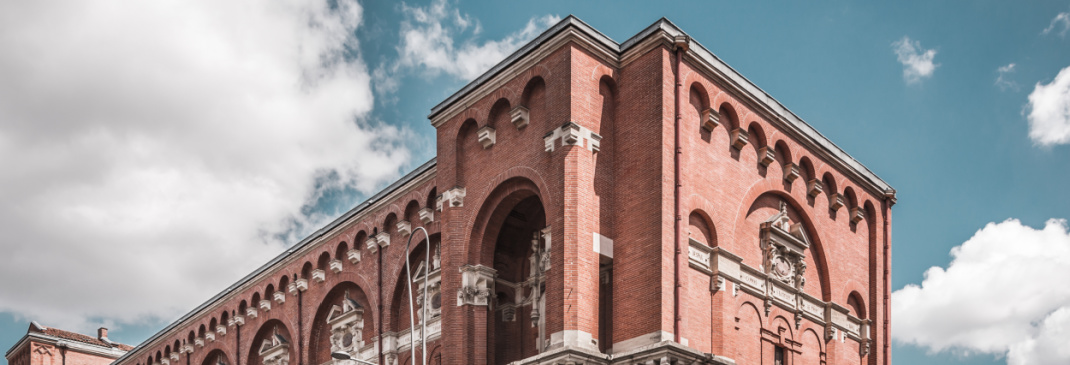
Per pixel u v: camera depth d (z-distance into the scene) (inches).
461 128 1648.6
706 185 1489.9
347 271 2108.8
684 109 1472.7
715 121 1521.9
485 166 1589.6
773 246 1621.6
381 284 1985.7
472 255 1571.1
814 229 1727.4
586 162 1432.1
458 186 1617.9
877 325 1822.1
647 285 1374.3
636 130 1465.3
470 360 1514.5
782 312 1617.9
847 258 1803.6
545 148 1461.6
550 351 1336.1
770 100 1657.2
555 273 1385.3
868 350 1801.2
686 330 1381.6
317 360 2167.8
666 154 1416.1
